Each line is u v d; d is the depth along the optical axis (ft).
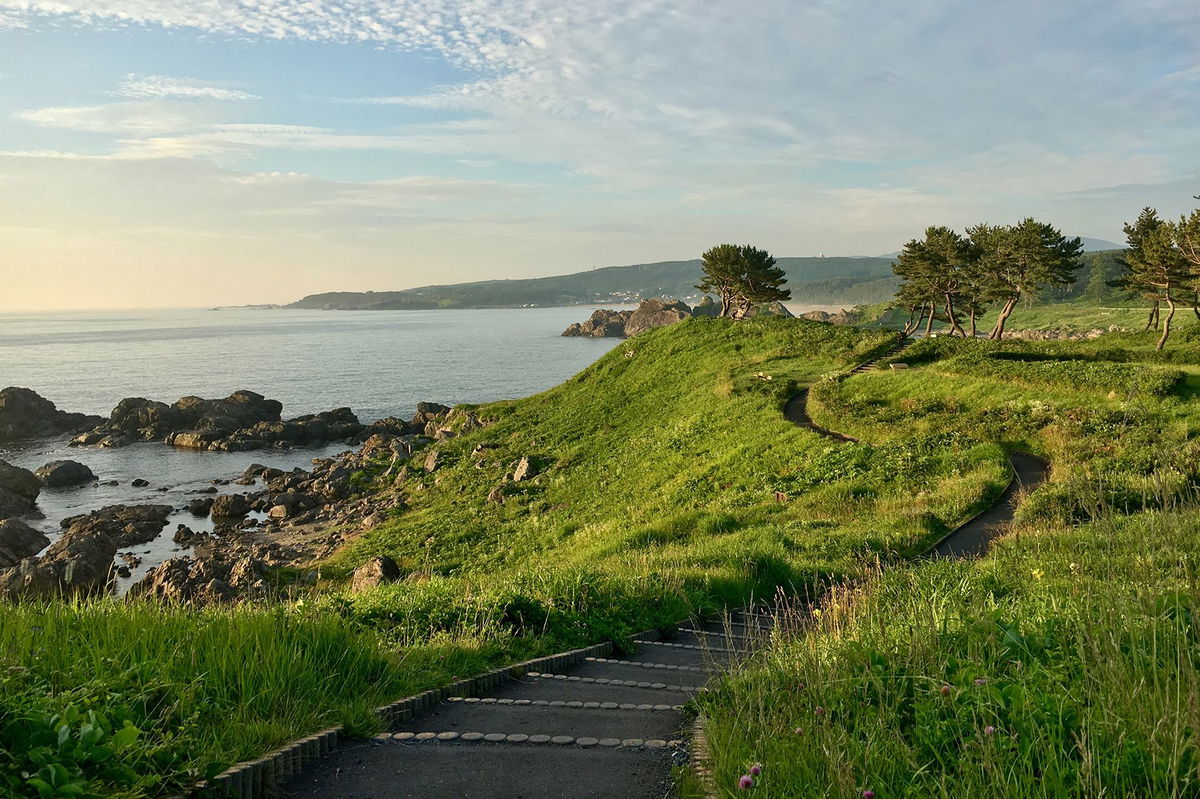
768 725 19.81
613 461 163.32
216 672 23.22
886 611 31.76
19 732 16.28
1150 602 20.98
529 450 190.70
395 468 204.13
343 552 135.23
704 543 84.79
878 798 15.05
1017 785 13.82
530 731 24.39
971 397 146.20
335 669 26.81
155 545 153.17
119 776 15.96
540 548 119.65
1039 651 22.16
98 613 26.94
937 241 273.75
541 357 650.84
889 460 116.57
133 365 623.77
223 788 17.34
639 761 20.92
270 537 156.76
